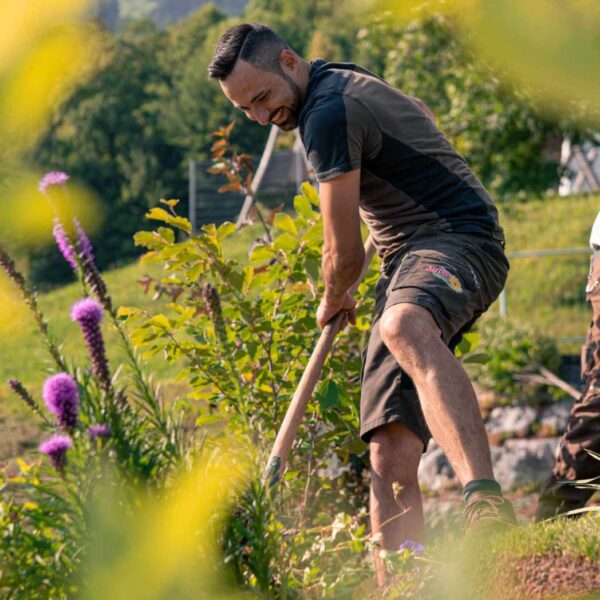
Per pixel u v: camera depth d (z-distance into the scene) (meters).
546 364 9.98
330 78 3.02
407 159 3.04
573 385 9.93
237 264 3.79
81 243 1.69
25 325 0.51
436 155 3.09
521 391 9.64
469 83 12.58
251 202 4.29
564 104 0.36
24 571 1.58
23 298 1.91
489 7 0.36
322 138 2.93
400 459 3.10
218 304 2.13
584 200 22.98
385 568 2.50
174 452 1.92
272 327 3.68
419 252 2.98
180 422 2.30
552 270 18.19
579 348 12.48
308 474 3.62
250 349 3.64
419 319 2.69
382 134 3.01
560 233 20.72
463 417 2.49
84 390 1.63
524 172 13.55
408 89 13.39
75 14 0.33
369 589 2.43
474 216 3.07
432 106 13.62
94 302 1.56
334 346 4.01
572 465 3.99
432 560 2.07
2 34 0.33
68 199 0.41
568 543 1.84
